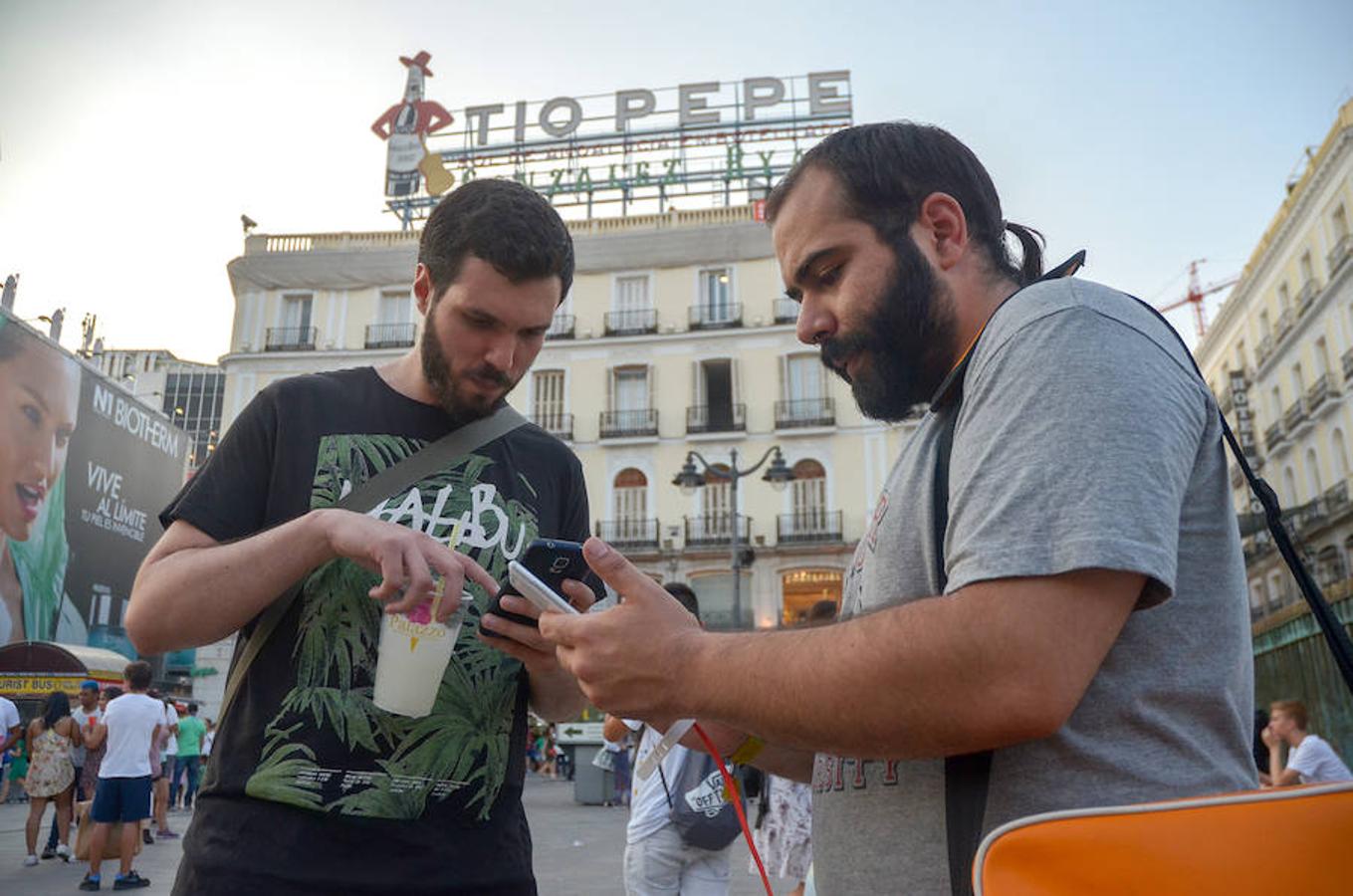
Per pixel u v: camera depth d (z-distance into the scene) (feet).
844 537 95.40
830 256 4.12
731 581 97.76
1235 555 3.55
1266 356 106.73
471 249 5.71
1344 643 3.58
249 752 5.16
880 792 3.75
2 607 73.15
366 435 5.95
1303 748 23.65
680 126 115.34
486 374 5.89
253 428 5.81
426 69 119.03
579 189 115.96
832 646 3.08
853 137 4.25
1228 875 2.55
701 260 104.94
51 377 80.43
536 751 97.09
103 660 61.16
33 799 30.17
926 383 4.07
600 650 3.40
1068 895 2.66
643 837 13.38
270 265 107.14
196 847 5.06
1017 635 2.83
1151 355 3.31
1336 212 89.15
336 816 5.02
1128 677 3.29
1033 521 2.97
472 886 5.25
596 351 104.22
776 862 18.34
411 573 4.75
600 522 99.86
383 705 5.06
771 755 4.84
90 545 85.46
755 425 99.96
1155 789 3.16
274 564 4.92
